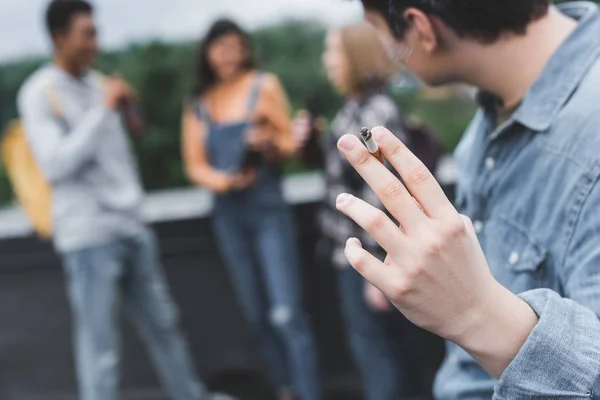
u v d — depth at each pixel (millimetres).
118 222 2914
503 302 801
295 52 4035
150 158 4102
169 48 4164
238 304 3496
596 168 905
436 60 1043
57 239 2902
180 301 3537
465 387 1186
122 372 3629
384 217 778
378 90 2539
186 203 3689
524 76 1021
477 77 1051
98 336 2891
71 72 2842
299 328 3049
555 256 973
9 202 4367
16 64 4355
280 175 3102
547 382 796
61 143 2727
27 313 3713
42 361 3727
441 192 778
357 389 3340
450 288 776
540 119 988
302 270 3330
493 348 803
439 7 983
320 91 3961
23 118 2803
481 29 988
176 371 3162
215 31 3076
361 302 2742
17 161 3020
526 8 979
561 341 794
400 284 775
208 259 3486
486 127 1157
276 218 3057
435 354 3053
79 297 2896
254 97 3039
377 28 1110
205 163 3154
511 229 1042
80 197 2842
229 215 3102
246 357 3521
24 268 3670
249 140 3002
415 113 3459
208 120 3098
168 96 4105
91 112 2836
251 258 3129
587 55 976
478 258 787
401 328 2809
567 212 937
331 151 2654
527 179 1016
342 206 795
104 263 2887
